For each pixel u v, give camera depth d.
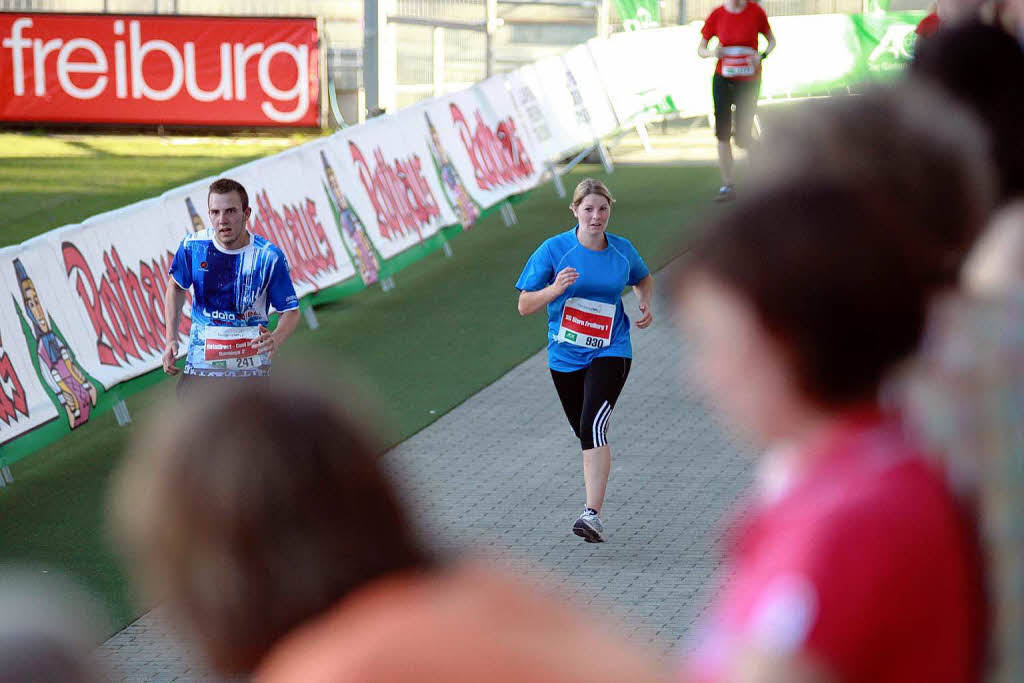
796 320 3.24
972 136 3.43
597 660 2.58
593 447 15.16
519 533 15.52
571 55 42.16
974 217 3.33
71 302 19.11
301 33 51.72
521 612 2.66
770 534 3.24
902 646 3.00
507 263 31.56
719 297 3.35
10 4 56.34
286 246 25.17
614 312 15.59
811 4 57.12
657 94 47.56
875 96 3.50
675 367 23.08
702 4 55.22
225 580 2.70
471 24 48.50
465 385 22.17
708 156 46.81
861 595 2.98
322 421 2.78
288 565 2.68
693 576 14.09
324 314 27.12
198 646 2.78
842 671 2.97
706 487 17.08
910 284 3.22
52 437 18.06
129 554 2.89
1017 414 3.72
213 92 52.00
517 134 37.19
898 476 3.15
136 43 51.72
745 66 35.25
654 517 15.99
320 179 26.81
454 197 32.41
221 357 16.08
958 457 3.36
